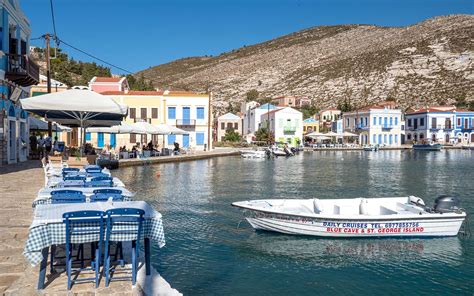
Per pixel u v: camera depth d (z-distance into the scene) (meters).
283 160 54.00
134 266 6.50
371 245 12.86
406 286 9.88
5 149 25.19
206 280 9.95
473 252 12.30
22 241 8.65
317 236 13.44
